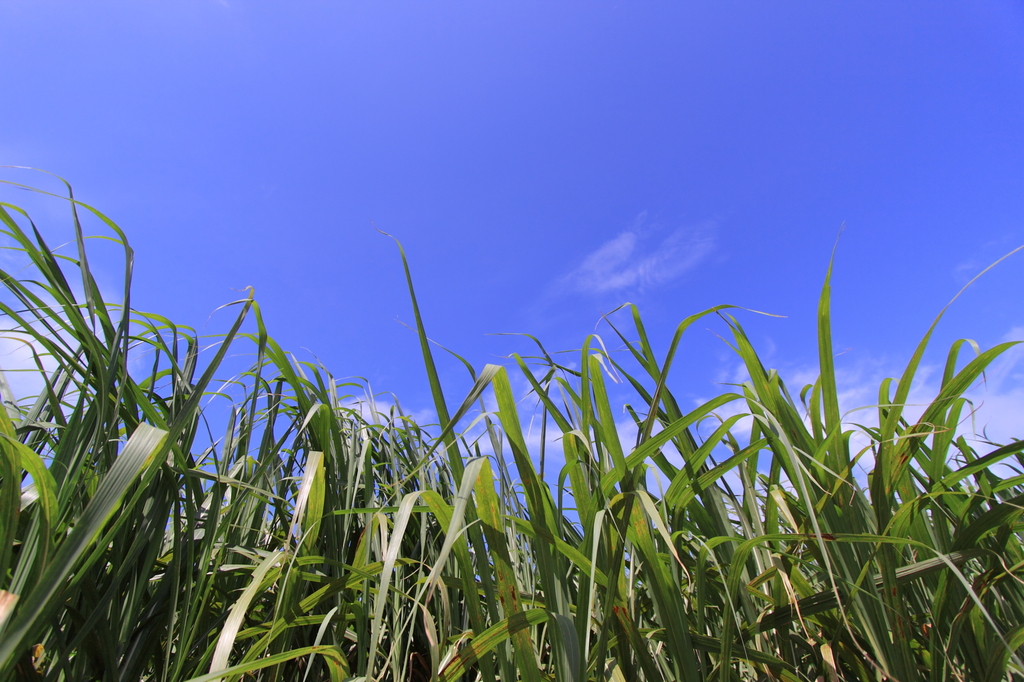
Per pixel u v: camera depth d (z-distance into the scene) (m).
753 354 0.99
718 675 0.85
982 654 0.84
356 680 0.78
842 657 0.92
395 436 1.65
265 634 0.94
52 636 0.78
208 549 0.90
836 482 0.91
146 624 0.88
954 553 0.82
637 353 1.10
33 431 0.93
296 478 1.23
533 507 0.77
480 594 1.15
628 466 0.85
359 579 0.91
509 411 0.79
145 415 0.93
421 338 0.84
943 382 0.94
